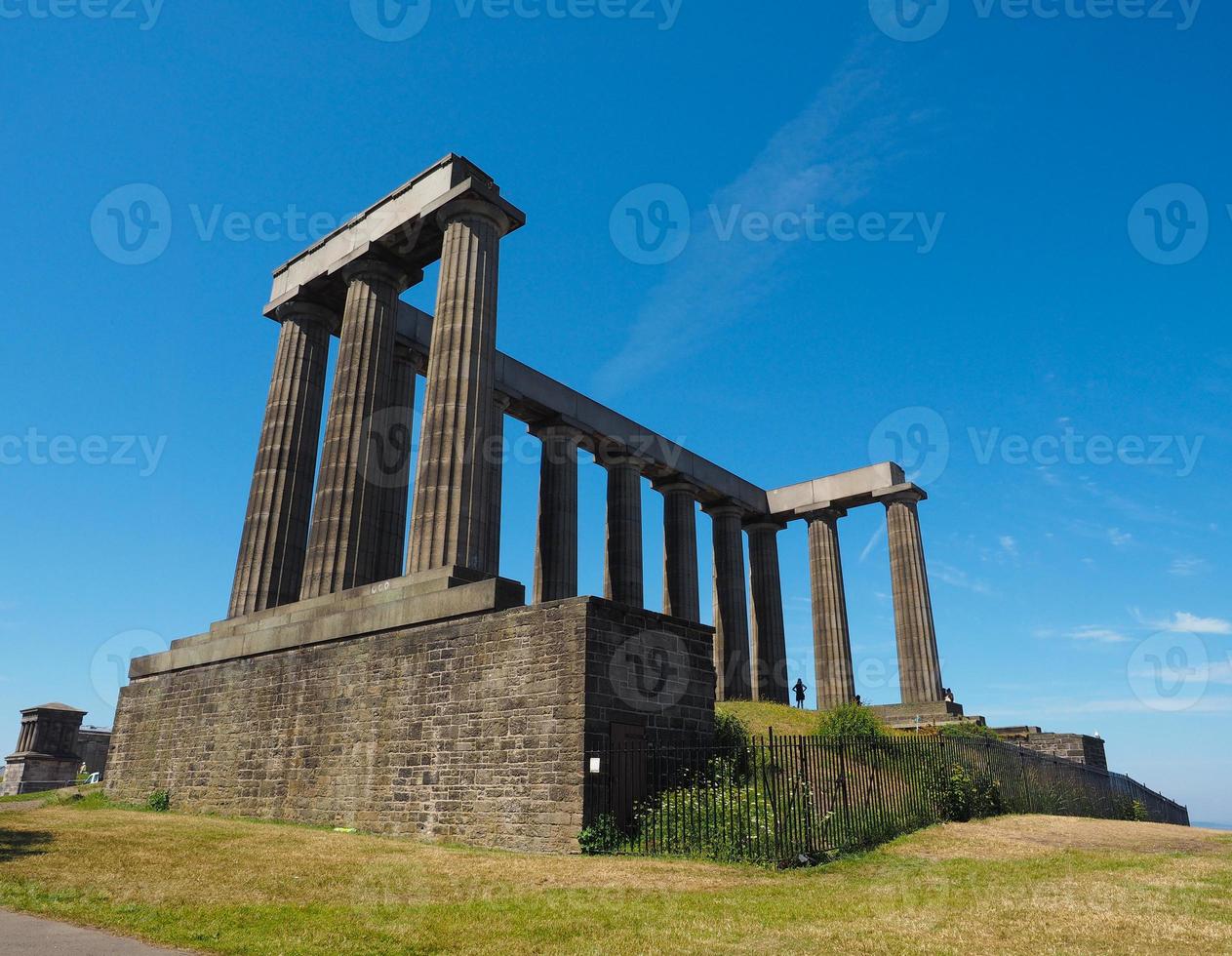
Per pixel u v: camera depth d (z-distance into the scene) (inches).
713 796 625.6
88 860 506.9
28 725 1934.1
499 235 1050.1
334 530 1013.8
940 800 756.6
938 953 315.6
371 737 793.6
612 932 351.6
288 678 911.0
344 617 868.0
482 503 914.7
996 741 973.2
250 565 1112.2
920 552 1847.9
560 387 1588.3
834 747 667.4
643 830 615.8
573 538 1546.5
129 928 339.6
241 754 932.0
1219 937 340.8
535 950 319.6
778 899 425.7
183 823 770.2
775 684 1923.0
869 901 419.8
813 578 1963.6
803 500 2010.3
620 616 687.7
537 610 692.7
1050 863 550.9
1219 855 595.8
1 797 1211.2
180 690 1063.6
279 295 1277.1
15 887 416.2
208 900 399.5
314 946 316.8
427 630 781.9
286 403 1198.9
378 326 1125.7
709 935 346.6
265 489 1153.4
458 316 973.2
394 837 722.8
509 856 588.4
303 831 737.6
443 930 351.3
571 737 634.2
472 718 711.7
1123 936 343.3
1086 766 1187.3
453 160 1079.6
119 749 1133.7
